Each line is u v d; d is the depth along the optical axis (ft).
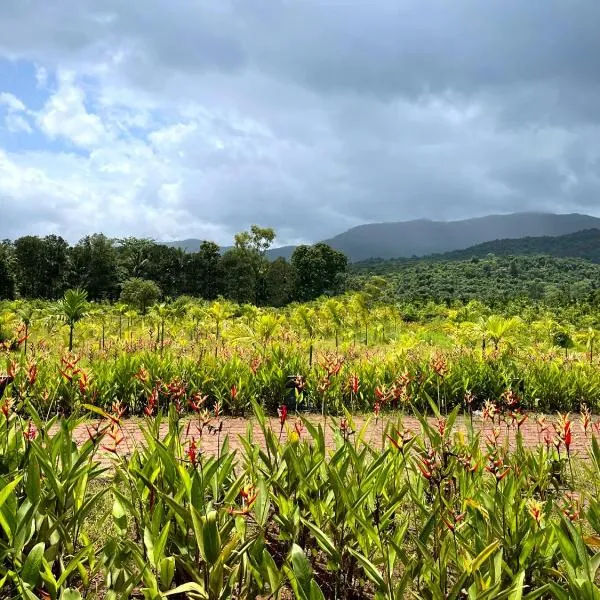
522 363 32.65
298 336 47.01
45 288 185.68
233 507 8.15
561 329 51.29
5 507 6.63
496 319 34.50
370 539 7.45
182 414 23.22
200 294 207.92
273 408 25.05
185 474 7.35
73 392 20.67
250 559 6.82
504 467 8.96
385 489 8.86
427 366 26.84
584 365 32.42
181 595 7.47
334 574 7.79
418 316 112.47
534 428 20.71
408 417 23.68
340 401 24.43
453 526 7.37
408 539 9.74
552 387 27.45
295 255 281.54
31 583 6.05
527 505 8.22
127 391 23.15
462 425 21.08
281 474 9.07
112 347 37.91
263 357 27.81
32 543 7.32
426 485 9.48
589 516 8.07
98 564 7.30
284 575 7.00
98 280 189.47
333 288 280.72
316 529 7.30
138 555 6.85
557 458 13.11
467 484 8.91
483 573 7.00
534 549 7.52
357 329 61.46
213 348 39.73
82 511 7.84
